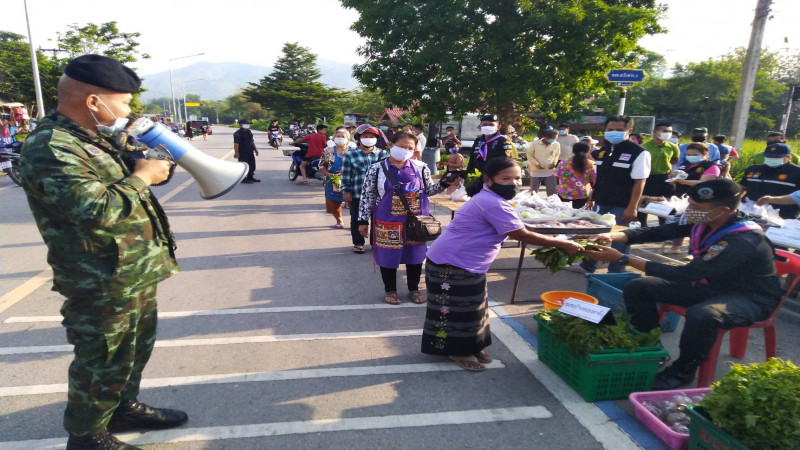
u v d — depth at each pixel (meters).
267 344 3.91
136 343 2.56
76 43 32.34
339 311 4.64
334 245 7.18
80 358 2.21
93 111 2.14
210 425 2.85
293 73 70.06
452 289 3.43
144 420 2.74
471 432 2.84
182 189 12.38
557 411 3.06
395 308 4.73
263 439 2.74
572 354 3.29
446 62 13.15
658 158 7.33
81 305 2.16
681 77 43.72
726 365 3.75
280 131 34.66
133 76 2.28
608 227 4.54
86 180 1.99
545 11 12.73
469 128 22.00
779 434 2.24
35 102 31.67
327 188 8.17
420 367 3.60
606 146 5.61
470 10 13.02
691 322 3.17
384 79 14.79
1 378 3.31
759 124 37.22
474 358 3.66
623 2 13.78
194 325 4.26
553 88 13.77
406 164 4.66
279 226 8.42
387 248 4.64
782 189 6.04
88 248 2.09
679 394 3.07
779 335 4.32
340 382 3.36
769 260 3.30
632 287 3.71
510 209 3.26
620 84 9.47
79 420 2.29
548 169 10.44
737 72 39.69
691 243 3.54
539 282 5.57
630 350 3.14
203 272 5.79
